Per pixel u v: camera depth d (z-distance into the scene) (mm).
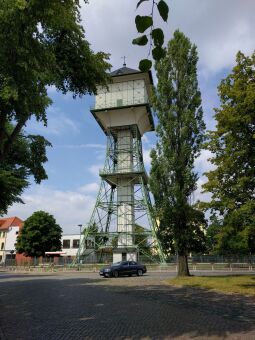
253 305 13219
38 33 10641
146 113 55125
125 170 53719
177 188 26703
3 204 28703
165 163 27828
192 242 26797
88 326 9836
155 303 14164
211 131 20406
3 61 10062
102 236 53312
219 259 50688
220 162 19344
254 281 21141
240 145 18672
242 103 18125
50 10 10141
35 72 10578
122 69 57219
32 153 18656
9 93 10164
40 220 73500
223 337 8281
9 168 27656
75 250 82750
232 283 20438
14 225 96312
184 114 28172
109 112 54750
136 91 54938
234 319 10461
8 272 51875
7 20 9547
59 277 34625
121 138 55781
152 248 53188
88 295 17516
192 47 30125
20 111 11758
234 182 18547
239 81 18984
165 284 23016
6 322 10578
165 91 29266
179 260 27578
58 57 14773
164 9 3309
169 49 30281
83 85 16312
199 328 9281
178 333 8766
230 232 18391
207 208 19281
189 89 29234
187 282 22359
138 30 3486
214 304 13570
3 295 17875
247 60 19438
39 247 72438
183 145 27766
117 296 16891
